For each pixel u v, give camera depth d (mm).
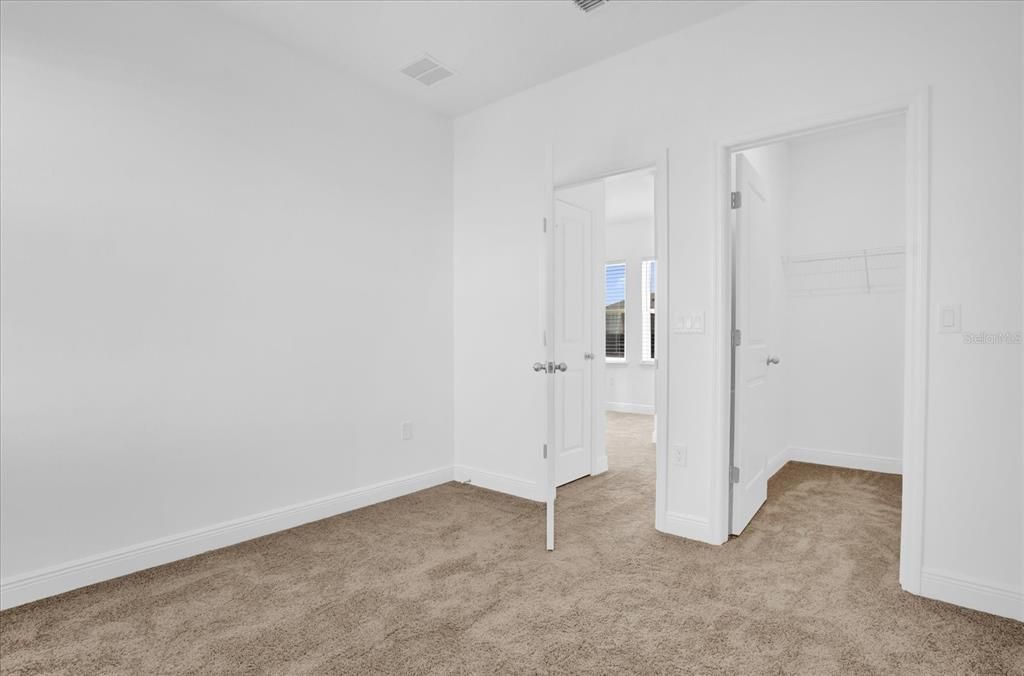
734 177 2775
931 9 2080
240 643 1804
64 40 2209
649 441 5336
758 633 1853
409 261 3641
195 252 2596
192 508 2580
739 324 2748
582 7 2596
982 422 1987
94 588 2215
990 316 1968
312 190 3086
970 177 1999
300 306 3023
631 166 2975
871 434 4184
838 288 4328
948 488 2051
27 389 2123
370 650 1760
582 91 3197
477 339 3814
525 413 3527
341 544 2688
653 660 1701
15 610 2033
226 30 2715
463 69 3225
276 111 2922
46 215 2164
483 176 3768
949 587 2055
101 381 2307
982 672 1642
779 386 4137
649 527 2912
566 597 2115
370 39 2902
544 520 3037
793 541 2691
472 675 1628
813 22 2363
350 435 3271
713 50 2664
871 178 4176
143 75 2430
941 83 2057
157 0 2480
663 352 2824
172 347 2520
